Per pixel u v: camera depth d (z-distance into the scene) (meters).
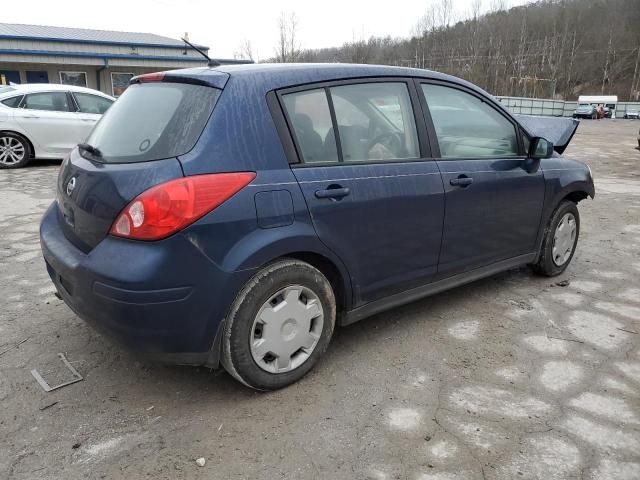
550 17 86.50
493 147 3.80
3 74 22.20
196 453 2.33
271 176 2.60
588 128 31.58
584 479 2.18
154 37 29.02
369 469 2.23
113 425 2.52
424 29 67.25
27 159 10.42
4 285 4.26
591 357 3.19
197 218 2.36
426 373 2.99
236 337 2.56
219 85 2.61
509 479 2.18
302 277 2.74
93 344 3.30
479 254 3.73
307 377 2.94
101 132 2.96
